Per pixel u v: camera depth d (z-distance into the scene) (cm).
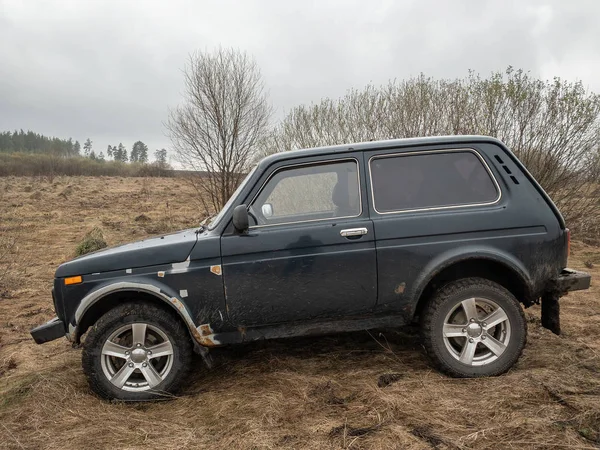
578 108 903
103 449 278
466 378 344
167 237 390
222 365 398
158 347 346
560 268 353
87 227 1352
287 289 343
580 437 262
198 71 1103
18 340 494
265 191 355
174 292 340
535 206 351
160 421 310
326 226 344
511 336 345
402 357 393
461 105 1018
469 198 354
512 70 945
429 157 362
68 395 350
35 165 4572
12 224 1389
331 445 265
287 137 1253
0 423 315
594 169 946
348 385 342
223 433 288
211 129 1123
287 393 334
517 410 293
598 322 469
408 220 345
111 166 5166
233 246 342
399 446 260
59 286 346
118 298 355
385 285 346
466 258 340
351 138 1180
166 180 3491
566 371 348
